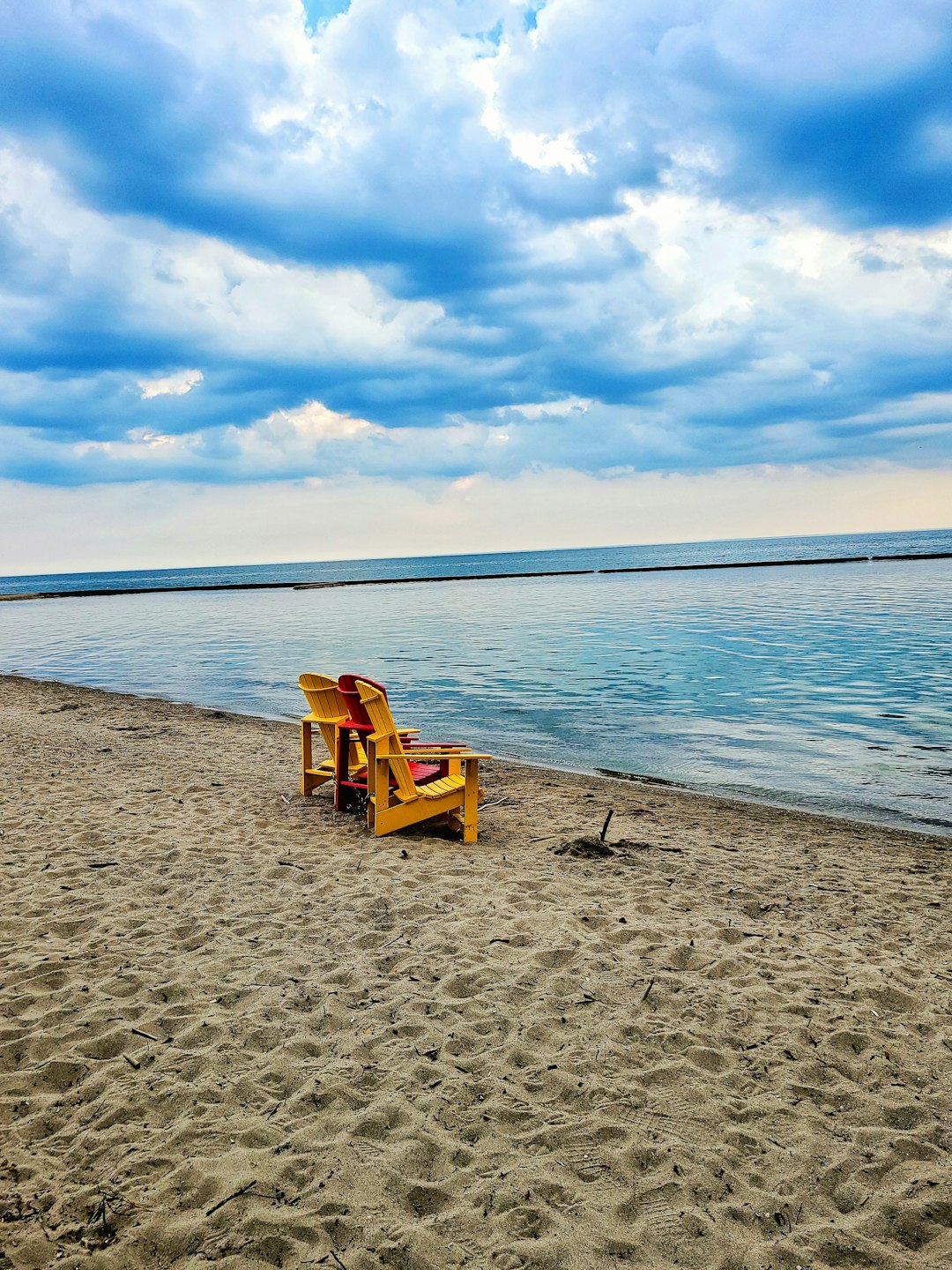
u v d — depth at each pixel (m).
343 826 7.23
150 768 9.73
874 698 14.41
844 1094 3.33
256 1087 3.30
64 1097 3.22
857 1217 2.66
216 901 5.38
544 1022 3.84
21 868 5.97
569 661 20.39
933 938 5.03
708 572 89.62
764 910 5.48
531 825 7.61
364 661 21.72
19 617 52.75
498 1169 2.85
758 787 9.36
